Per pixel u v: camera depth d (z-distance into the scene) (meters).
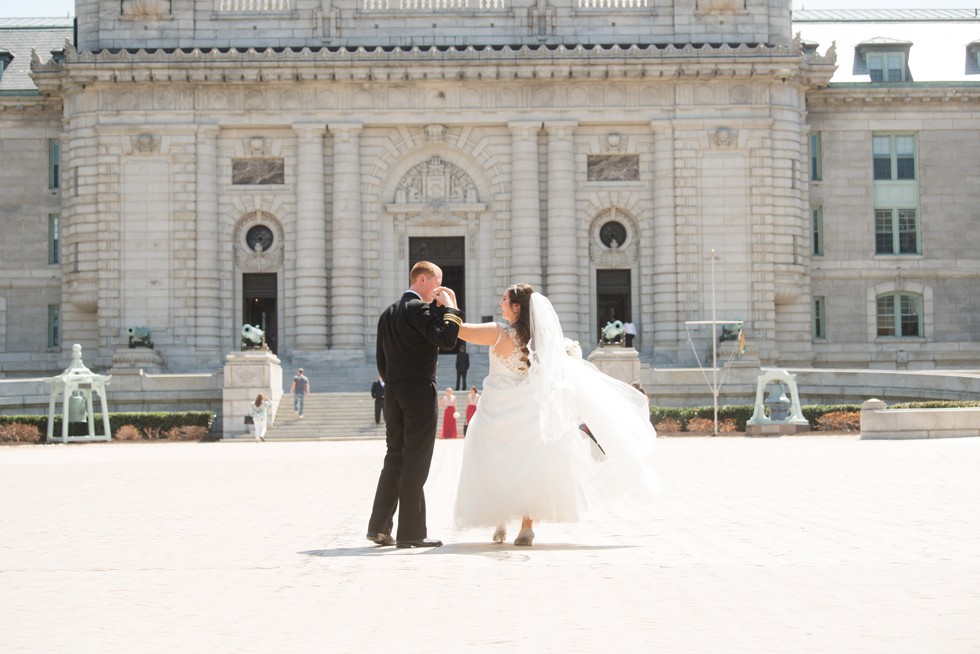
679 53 69.81
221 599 12.86
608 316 72.00
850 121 76.75
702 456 35.38
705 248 70.62
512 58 69.69
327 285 70.75
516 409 16.73
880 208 77.00
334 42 71.31
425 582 13.59
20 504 23.64
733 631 10.72
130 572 14.75
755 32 71.75
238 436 56.06
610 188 71.25
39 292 76.00
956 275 76.75
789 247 71.25
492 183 71.12
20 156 76.25
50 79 72.12
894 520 18.27
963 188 77.12
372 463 35.56
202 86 70.12
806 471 28.34
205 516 21.09
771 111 70.94
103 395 54.66
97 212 70.12
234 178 71.06
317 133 70.44
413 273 17.39
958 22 82.62
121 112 69.94
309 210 70.31
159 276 69.88
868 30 82.31
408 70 69.75
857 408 55.16
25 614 12.16
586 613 11.66
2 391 58.34
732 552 15.31
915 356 76.00
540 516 16.62
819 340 76.44
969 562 14.18
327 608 12.23
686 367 69.75
